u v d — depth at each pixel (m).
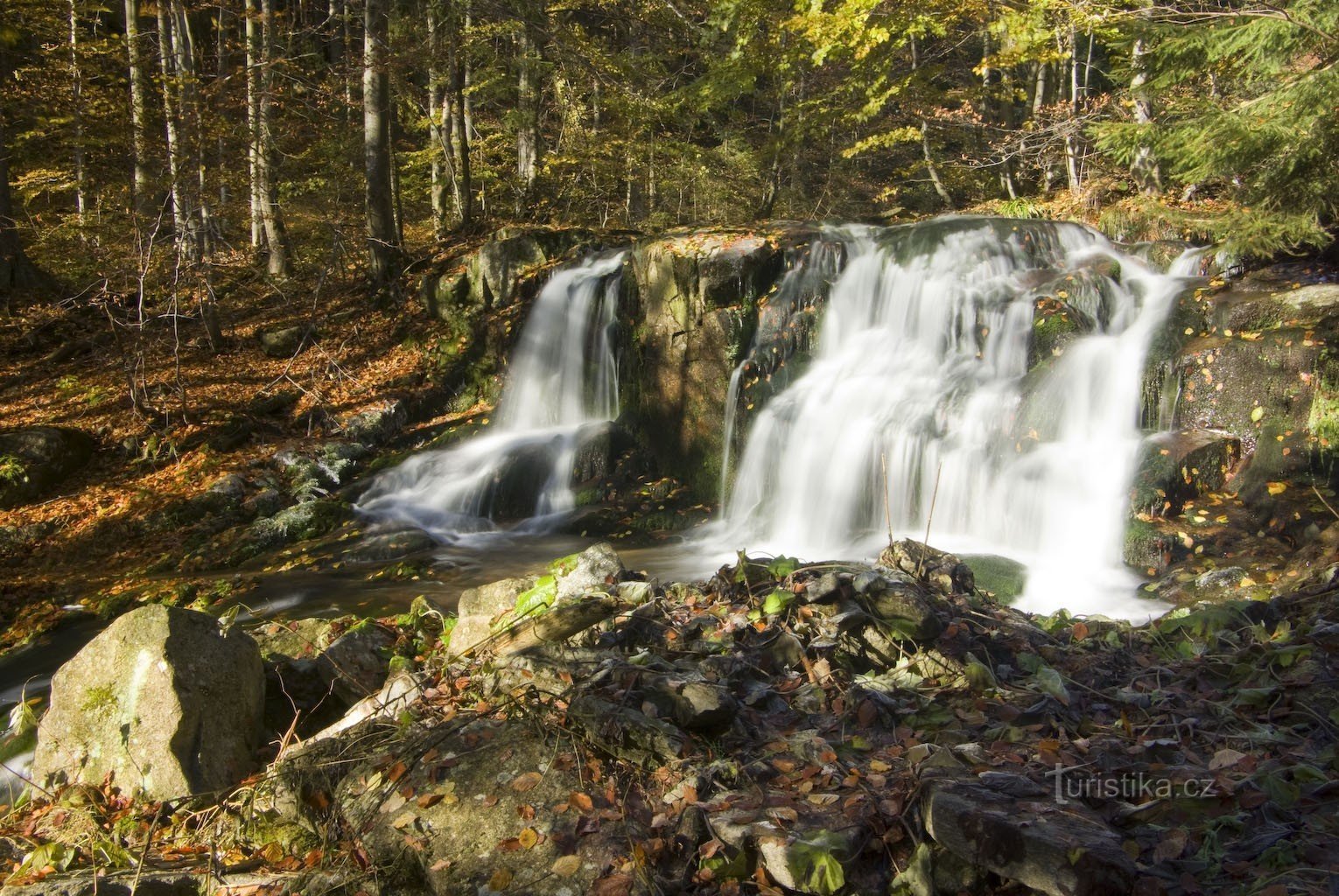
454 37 17.05
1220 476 7.83
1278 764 2.84
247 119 15.77
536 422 13.41
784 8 14.58
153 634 4.04
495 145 21.28
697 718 3.16
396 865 2.94
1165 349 8.69
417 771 3.26
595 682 3.42
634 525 10.67
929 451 9.00
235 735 4.04
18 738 4.96
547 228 15.06
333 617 8.15
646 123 17.95
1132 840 2.53
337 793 3.35
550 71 17.30
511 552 10.06
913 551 4.55
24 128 19.23
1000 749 3.04
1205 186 15.63
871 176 22.80
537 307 13.72
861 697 3.37
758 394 11.00
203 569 10.12
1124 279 10.48
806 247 11.76
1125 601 6.78
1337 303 8.00
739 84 15.57
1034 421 8.80
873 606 3.87
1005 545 8.31
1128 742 3.07
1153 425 8.52
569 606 4.07
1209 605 4.41
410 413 13.82
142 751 3.88
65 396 13.85
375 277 16.22
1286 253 10.28
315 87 16.78
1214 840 2.53
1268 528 7.20
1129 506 7.60
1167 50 10.48
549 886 2.67
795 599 3.96
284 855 3.31
